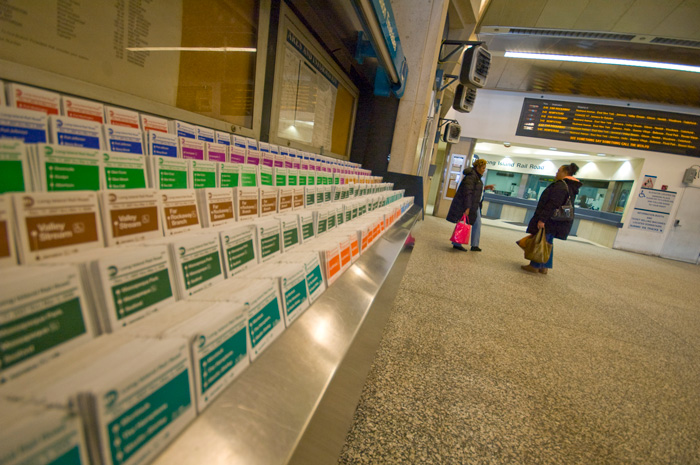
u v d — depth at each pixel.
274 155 1.45
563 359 1.89
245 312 0.53
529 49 6.24
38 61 0.86
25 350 0.32
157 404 0.36
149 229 0.59
